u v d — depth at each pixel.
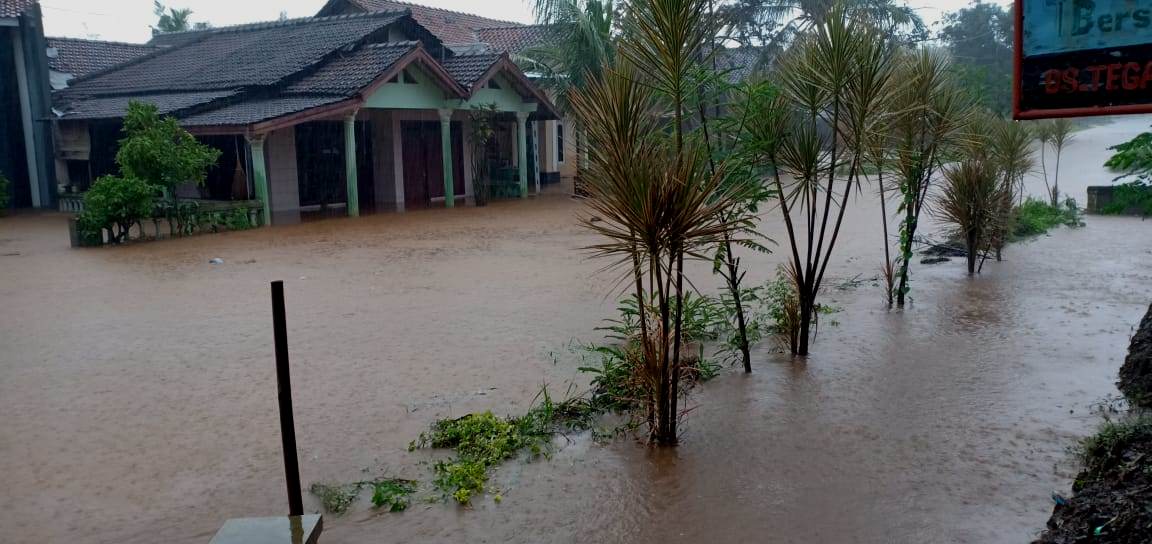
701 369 6.06
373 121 20.39
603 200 4.62
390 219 17.11
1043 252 10.96
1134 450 4.23
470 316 8.30
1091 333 6.93
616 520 4.05
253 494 4.46
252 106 17.42
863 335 7.16
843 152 6.83
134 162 14.16
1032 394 5.54
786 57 6.79
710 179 4.75
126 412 5.75
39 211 20.08
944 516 3.95
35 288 10.27
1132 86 2.71
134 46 26.16
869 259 11.08
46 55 20.58
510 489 4.42
